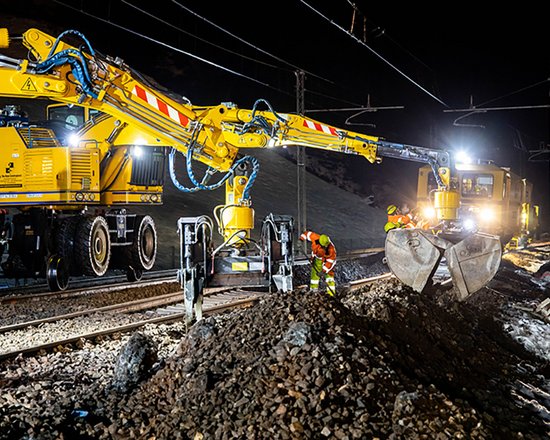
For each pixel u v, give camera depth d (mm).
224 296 13375
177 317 10711
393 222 12953
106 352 8297
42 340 8922
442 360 7531
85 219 14891
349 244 34094
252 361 5887
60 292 13906
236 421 5020
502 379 7941
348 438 4719
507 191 23031
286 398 5203
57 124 15531
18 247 14492
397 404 5242
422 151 12719
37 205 14430
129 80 8969
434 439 4883
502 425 5957
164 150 16609
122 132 15008
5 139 14391
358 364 5727
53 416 5422
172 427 5125
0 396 6219
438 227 13336
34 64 8469
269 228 9570
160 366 6422
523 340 11070
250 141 9922
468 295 10773
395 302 8555
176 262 23062
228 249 10219
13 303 12336
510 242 27062
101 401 5867
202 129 9406
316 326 6336
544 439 5973
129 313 11539
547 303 13547
